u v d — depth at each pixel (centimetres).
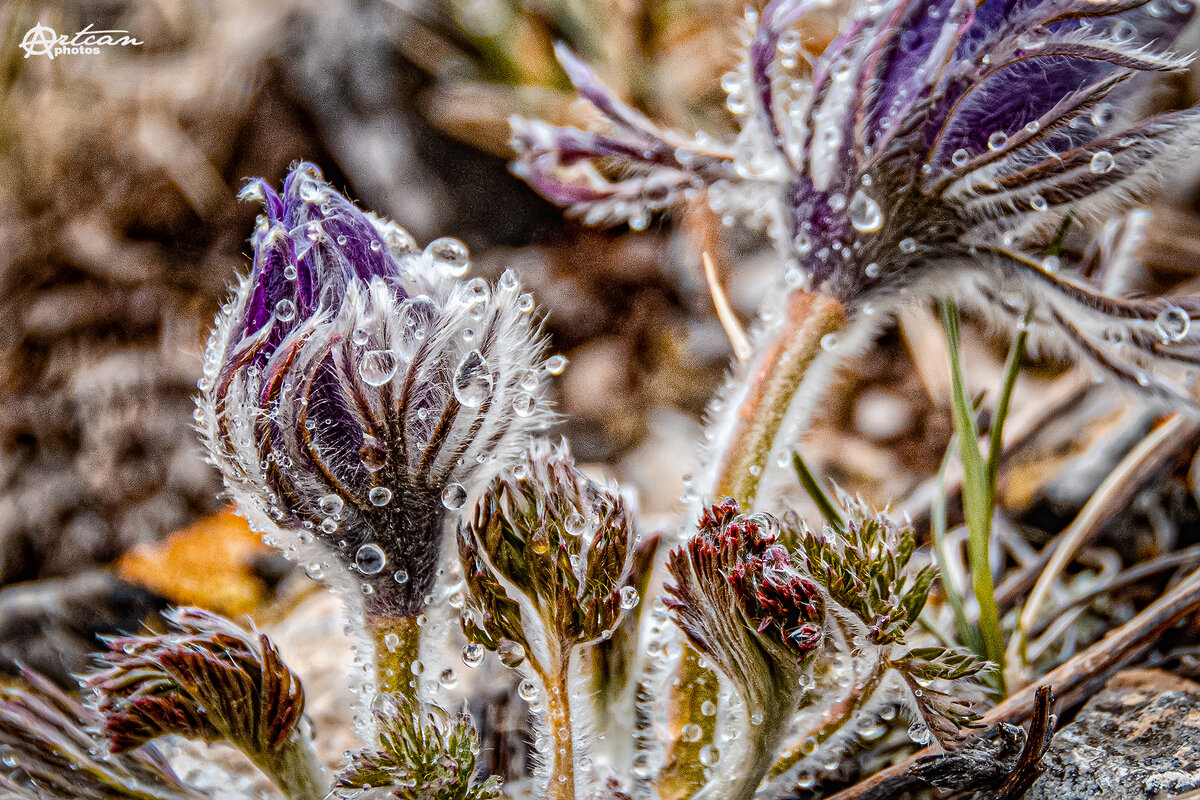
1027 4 23
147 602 30
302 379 22
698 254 36
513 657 23
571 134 26
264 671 23
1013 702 25
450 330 22
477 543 23
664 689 24
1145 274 34
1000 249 24
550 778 23
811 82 25
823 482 33
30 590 29
